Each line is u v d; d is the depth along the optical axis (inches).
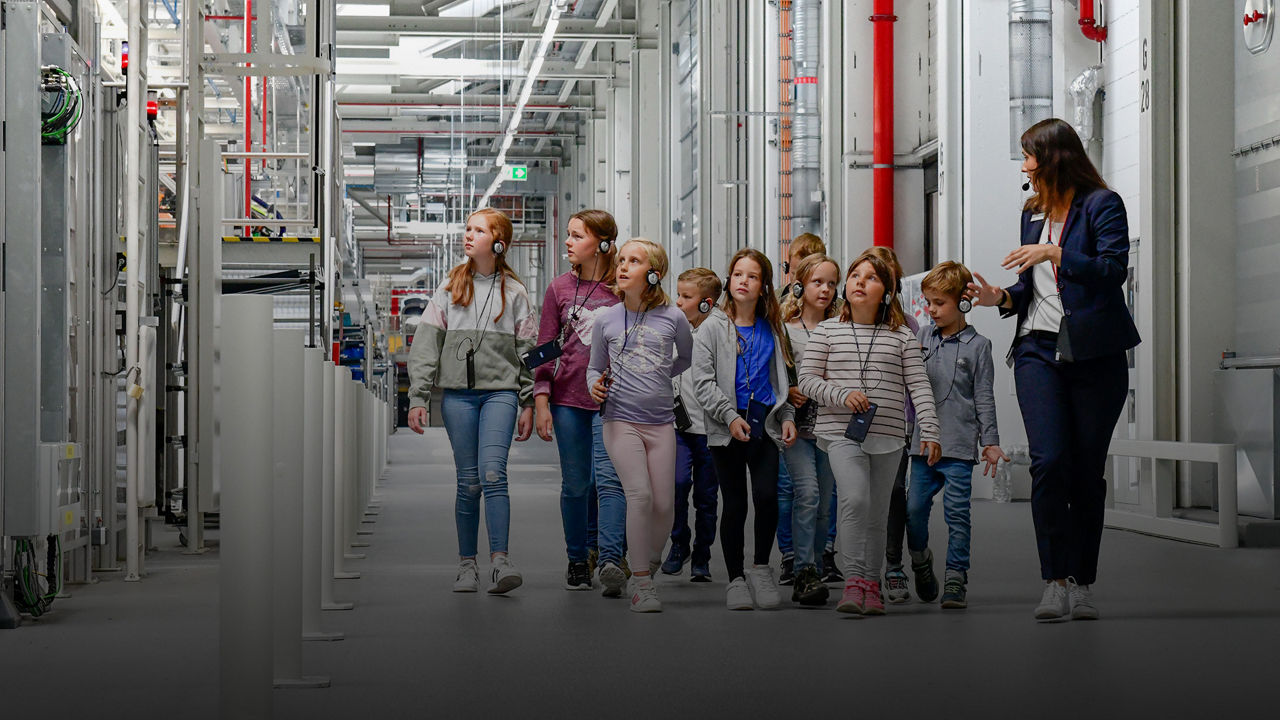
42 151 204.2
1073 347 180.4
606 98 1264.8
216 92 487.8
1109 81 444.1
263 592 112.3
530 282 1720.0
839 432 192.5
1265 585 232.4
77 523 205.9
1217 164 368.2
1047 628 181.2
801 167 621.6
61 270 204.5
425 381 216.7
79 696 133.3
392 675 144.8
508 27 1107.3
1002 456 205.9
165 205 462.3
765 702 130.3
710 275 245.8
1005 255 462.0
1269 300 352.5
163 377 327.0
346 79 1312.7
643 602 197.2
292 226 434.9
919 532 209.2
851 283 193.3
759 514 202.5
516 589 225.3
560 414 220.4
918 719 122.4
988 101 461.7
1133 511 354.9
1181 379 369.1
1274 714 124.7
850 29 569.0
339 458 245.3
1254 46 356.8
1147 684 139.8
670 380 201.9
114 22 369.1
